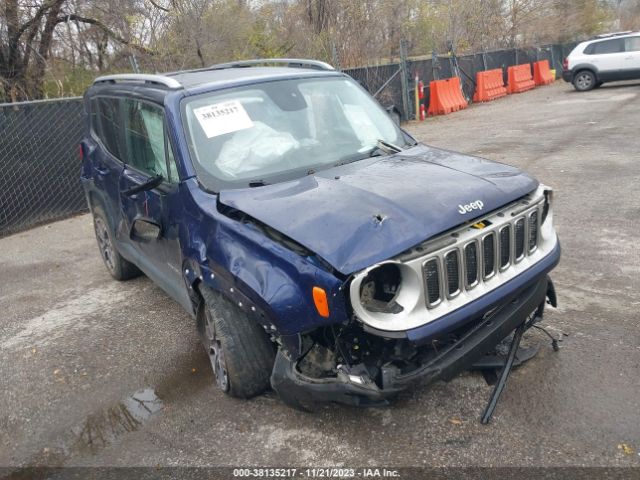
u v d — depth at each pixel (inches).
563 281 200.2
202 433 141.6
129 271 247.6
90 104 239.6
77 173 393.1
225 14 671.1
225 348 140.9
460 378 148.9
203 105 166.6
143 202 182.4
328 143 168.2
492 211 131.6
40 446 145.8
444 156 161.8
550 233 149.6
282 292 121.2
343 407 142.9
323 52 779.4
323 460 127.1
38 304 240.2
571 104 665.6
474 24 1066.1
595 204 280.1
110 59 605.6
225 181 152.2
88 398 164.2
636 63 760.3
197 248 144.7
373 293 118.4
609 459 118.0
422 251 117.0
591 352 155.0
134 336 199.2
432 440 129.0
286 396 128.6
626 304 179.2
